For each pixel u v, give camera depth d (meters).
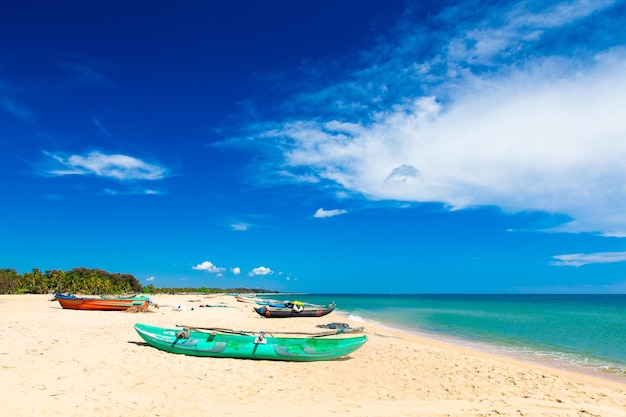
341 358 16.67
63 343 15.80
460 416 9.68
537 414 10.03
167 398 9.94
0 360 12.08
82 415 8.30
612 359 20.78
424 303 108.25
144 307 35.59
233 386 11.47
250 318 35.91
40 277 89.44
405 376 13.99
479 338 28.91
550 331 33.94
